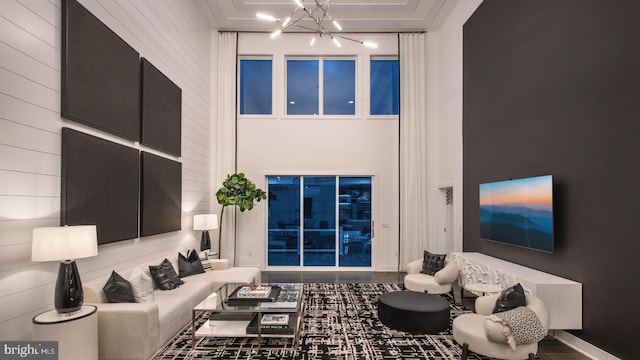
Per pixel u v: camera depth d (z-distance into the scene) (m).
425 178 7.01
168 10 4.98
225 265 5.35
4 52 2.35
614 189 2.82
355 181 7.20
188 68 5.74
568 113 3.35
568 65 3.35
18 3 2.45
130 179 3.84
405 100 7.05
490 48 4.90
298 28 7.00
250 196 6.29
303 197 7.16
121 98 3.69
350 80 7.38
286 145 7.06
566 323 3.12
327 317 4.03
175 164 5.05
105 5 3.50
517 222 4.03
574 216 3.26
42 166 2.65
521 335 2.58
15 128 2.43
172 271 4.22
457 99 6.06
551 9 3.60
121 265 3.72
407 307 3.56
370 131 7.08
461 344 2.93
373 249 7.00
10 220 2.38
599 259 2.96
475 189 5.36
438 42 7.00
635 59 2.64
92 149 3.19
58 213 2.81
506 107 4.48
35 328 2.35
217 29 7.04
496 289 3.56
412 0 6.08
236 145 7.00
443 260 4.78
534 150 3.89
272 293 3.62
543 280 3.27
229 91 6.99
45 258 2.34
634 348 2.63
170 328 3.31
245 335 3.14
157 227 4.43
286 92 7.32
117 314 2.84
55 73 2.80
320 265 7.13
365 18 6.65
